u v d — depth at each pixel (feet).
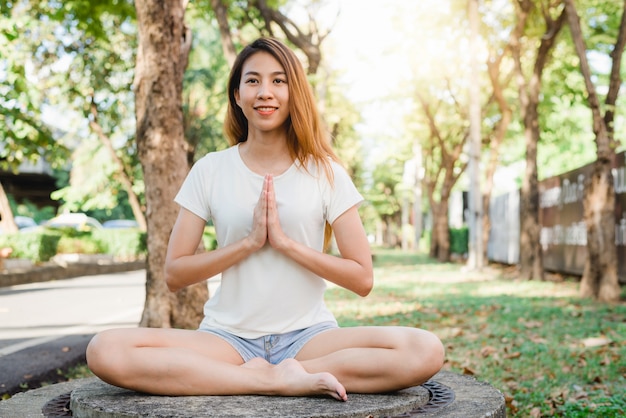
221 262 9.01
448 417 8.02
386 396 8.50
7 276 52.26
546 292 40.01
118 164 87.04
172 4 21.09
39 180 119.65
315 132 9.60
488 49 61.62
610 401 14.34
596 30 49.55
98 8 32.04
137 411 7.68
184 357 8.47
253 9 51.29
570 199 52.06
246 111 9.36
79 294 44.68
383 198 183.93
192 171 9.78
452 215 147.54
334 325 9.62
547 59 50.42
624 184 40.98
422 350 8.45
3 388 16.65
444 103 85.61
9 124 48.26
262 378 8.41
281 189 9.35
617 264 38.55
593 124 35.19
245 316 9.20
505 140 85.56
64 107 81.92
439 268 69.10
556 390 15.71
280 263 9.21
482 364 18.67
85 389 9.09
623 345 21.29
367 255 9.40
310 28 55.67
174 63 21.16
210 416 7.43
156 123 20.85
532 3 47.96
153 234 20.80
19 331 27.07
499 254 82.28
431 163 98.32
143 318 20.75
